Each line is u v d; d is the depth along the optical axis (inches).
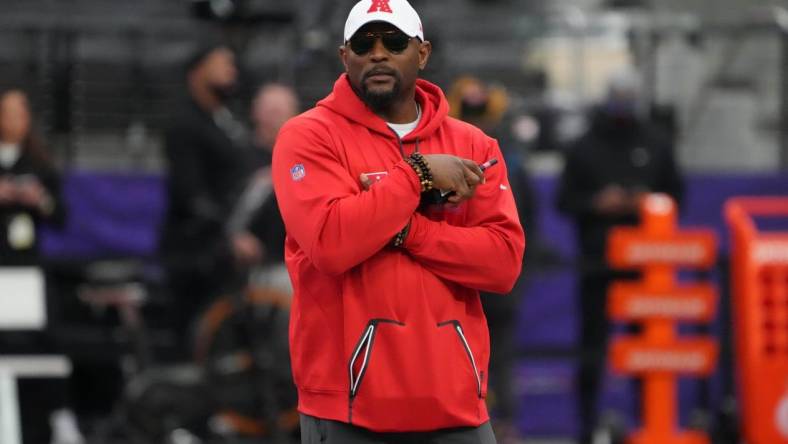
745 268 1098.7
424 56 557.3
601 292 1189.7
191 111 1160.8
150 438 1049.5
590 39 1555.1
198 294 1137.4
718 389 1288.1
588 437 1171.9
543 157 1492.4
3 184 1098.1
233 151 1159.6
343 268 519.2
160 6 1753.2
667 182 1235.2
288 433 1068.5
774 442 1089.4
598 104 1234.6
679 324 1342.3
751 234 1102.4
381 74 532.7
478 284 542.0
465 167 527.8
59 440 1043.9
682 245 1088.8
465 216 553.3
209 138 1152.2
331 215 517.0
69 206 1318.9
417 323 529.7
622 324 1336.1
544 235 1344.7
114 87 1486.2
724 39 1560.0
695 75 1552.7
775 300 1093.8
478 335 555.8
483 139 568.4
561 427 1322.6
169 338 1145.4
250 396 1061.1
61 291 1140.5
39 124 1432.1
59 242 1322.6
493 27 1569.9
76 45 1515.7
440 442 540.7
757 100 1565.0
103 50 1577.3
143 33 1478.8
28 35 1505.9
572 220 1343.5
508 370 1052.5
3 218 1102.4
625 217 1202.6
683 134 1540.4
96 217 1330.0
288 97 1171.9
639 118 1238.3
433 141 555.5
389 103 541.0
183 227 1143.0
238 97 1406.3
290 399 1066.1
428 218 547.8
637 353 1095.6
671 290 1095.0
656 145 1227.9
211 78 1165.1
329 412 537.3
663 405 1100.5
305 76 1421.0
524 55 1585.9
